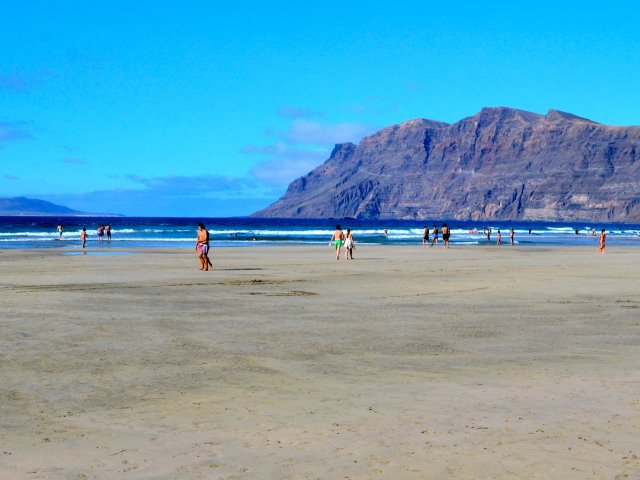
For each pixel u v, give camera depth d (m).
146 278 25.41
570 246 68.81
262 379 8.92
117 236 89.31
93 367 9.62
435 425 6.75
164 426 6.77
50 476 5.40
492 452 5.91
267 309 16.27
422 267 32.94
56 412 7.30
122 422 6.91
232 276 26.67
